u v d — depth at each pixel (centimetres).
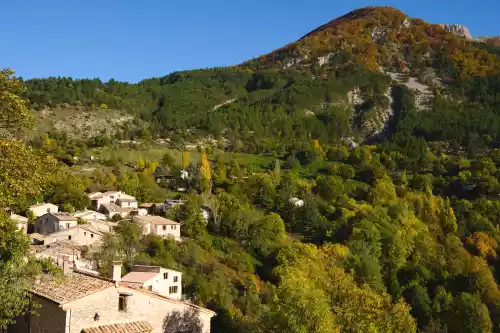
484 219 13300
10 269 3203
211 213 11875
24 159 3041
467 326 8088
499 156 19525
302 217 12938
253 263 10056
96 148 19075
